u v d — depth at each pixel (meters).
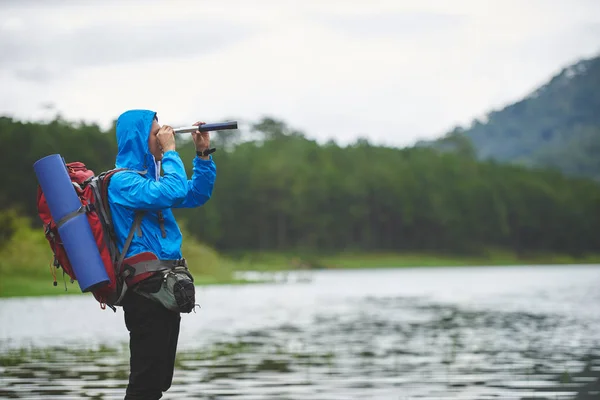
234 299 82.38
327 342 37.09
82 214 12.53
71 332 42.81
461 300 79.69
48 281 97.81
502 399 21.31
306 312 60.88
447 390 22.91
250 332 42.84
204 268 135.50
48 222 12.80
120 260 12.55
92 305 69.19
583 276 181.50
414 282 147.12
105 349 34.22
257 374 26.39
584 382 24.25
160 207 12.55
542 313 57.94
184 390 23.09
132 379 12.62
